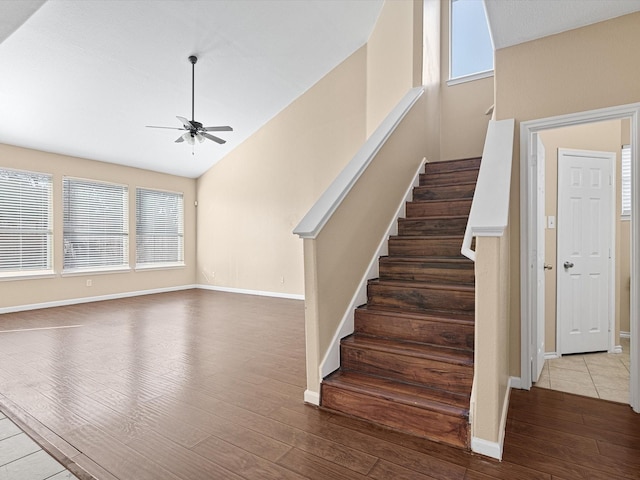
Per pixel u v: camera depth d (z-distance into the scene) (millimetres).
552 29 2436
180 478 1638
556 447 1868
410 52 4203
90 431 2039
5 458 1795
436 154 5203
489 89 5277
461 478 1623
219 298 6711
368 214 2963
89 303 6203
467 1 5672
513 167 2643
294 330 4324
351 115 5867
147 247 7305
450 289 2547
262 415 2215
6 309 5395
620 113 2297
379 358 2373
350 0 4762
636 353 2268
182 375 2881
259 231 7059
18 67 4105
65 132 5457
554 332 3332
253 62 5188
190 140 4887
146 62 4547
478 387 1815
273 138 6797
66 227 6074
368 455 1799
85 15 3725
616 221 3459
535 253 2684
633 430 2039
